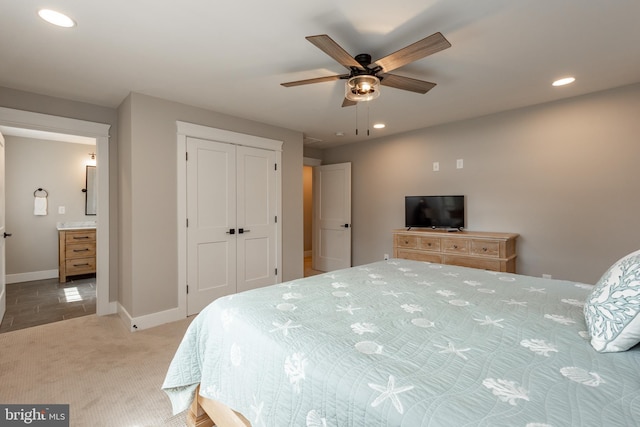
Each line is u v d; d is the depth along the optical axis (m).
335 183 5.24
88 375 2.07
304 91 2.83
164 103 3.01
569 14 1.71
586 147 2.95
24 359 2.28
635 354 0.91
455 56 2.19
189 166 3.19
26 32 1.86
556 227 3.14
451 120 3.80
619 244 2.81
